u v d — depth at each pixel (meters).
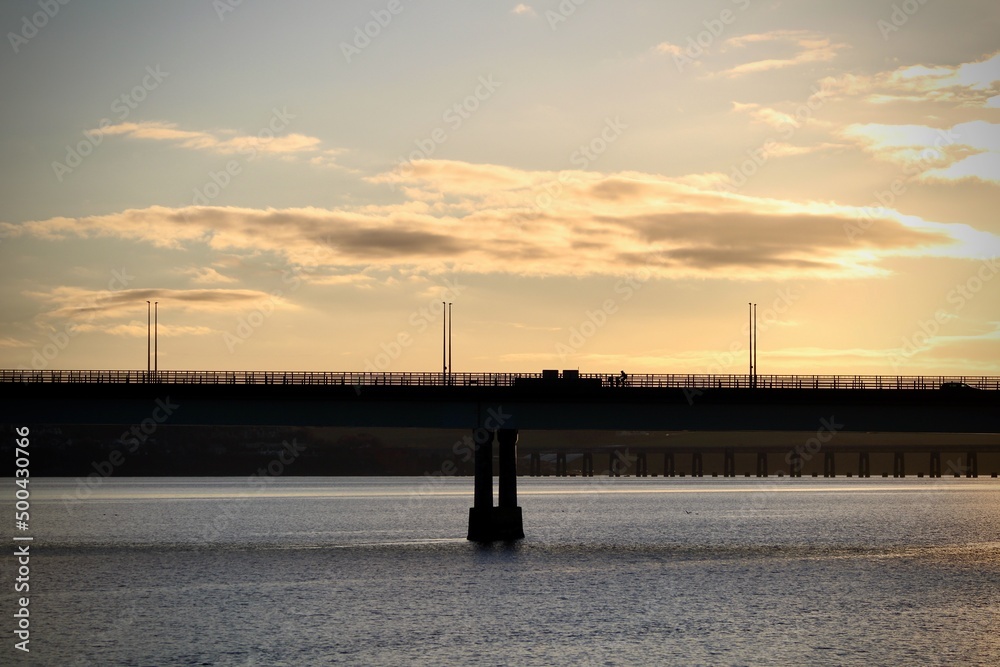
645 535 161.50
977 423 121.19
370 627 81.88
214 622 83.88
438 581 103.06
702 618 85.50
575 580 103.94
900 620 85.19
